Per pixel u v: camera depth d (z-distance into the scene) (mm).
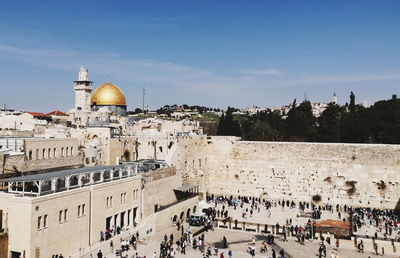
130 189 52156
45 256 36438
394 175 70062
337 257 43312
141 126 98438
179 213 60375
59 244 38406
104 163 67438
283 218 65562
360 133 90562
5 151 48219
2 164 43688
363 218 66438
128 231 46375
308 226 56875
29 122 93750
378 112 92125
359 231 57875
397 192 69688
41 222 36000
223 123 113625
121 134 85000
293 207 74688
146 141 78312
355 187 72750
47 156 52812
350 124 92812
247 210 71688
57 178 39719
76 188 42219
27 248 34531
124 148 73625
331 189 74438
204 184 81812
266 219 64688
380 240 50875
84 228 42469
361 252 49312
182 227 53594
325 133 101312
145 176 56781
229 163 82438
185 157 76000
